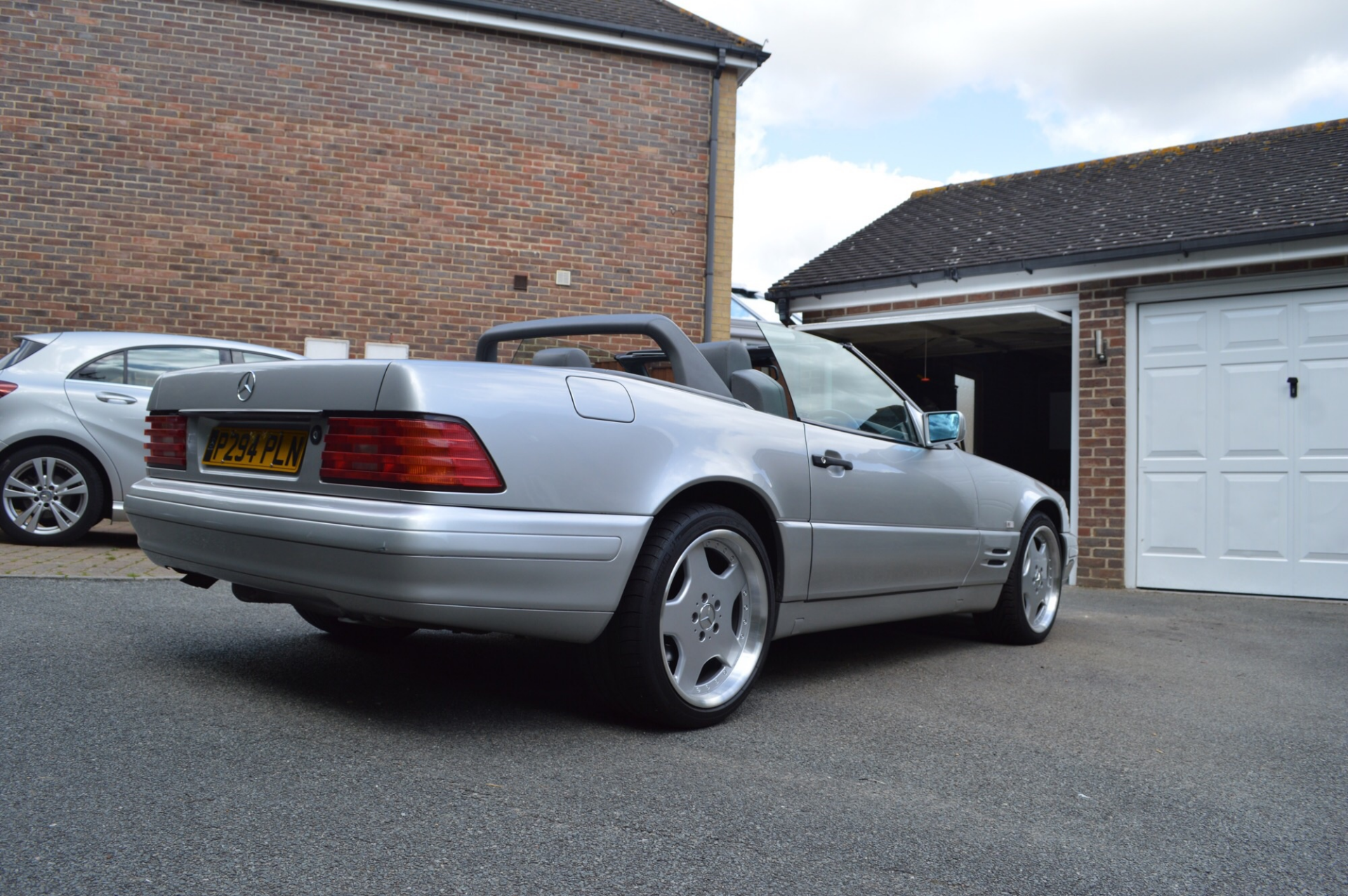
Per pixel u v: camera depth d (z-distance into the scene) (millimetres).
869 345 11273
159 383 3430
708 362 3641
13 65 8688
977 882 2016
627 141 10141
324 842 2006
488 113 9719
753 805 2371
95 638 3727
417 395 2568
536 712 3084
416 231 9492
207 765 2406
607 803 2326
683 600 3000
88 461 6500
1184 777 2789
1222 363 7898
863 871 2033
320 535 2611
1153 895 2008
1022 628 4871
